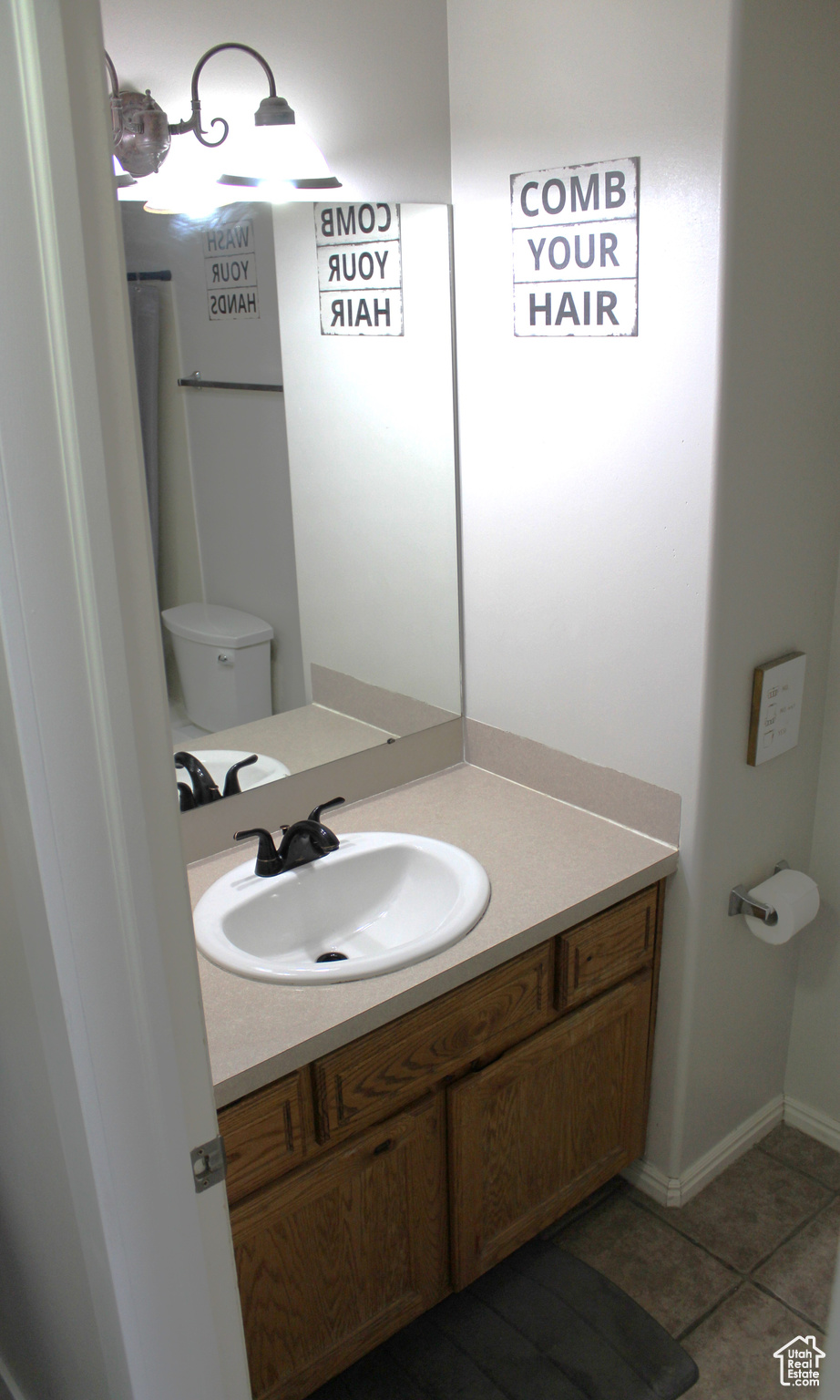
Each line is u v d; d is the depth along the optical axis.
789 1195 2.26
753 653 1.91
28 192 0.70
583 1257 2.12
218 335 1.81
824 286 1.78
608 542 1.93
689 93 1.57
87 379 0.75
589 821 2.12
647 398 1.78
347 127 1.88
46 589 0.81
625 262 1.74
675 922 2.04
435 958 1.68
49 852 0.91
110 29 1.63
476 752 2.38
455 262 2.04
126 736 0.85
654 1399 1.81
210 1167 1.02
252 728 2.04
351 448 2.01
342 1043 1.55
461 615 2.29
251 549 1.95
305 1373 1.72
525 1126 1.93
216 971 1.67
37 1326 1.57
